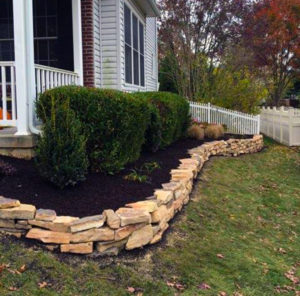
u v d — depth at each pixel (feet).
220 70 53.93
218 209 18.90
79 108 15.94
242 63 54.54
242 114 45.09
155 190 15.57
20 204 12.14
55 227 11.44
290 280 12.72
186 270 11.93
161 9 60.64
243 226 17.37
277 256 14.64
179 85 57.31
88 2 27.17
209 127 38.70
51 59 26.78
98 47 28.89
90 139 16.16
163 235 14.03
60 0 26.40
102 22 29.17
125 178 16.48
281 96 78.18
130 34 34.04
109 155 16.46
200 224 16.24
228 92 51.55
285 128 46.32
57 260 11.05
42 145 13.93
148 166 19.16
